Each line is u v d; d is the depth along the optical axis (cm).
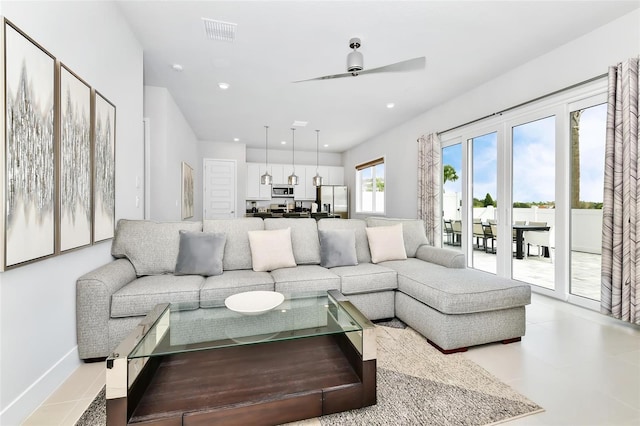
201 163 743
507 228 383
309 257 298
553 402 155
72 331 188
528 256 362
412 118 568
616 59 266
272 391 138
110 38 241
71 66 187
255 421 130
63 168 173
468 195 449
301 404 135
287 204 837
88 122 203
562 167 315
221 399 133
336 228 326
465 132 446
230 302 192
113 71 247
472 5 248
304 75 381
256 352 175
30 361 150
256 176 829
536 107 339
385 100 473
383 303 268
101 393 164
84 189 198
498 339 219
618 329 249
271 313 184
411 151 573
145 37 297
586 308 297
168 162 426
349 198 873
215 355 171
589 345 221
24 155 141
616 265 255
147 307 202
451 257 287
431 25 276
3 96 127
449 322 207
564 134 312
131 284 218
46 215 157
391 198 644
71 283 188
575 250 312
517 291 219
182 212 525
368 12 257
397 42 305
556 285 325
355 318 160
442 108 489
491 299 212
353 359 159
